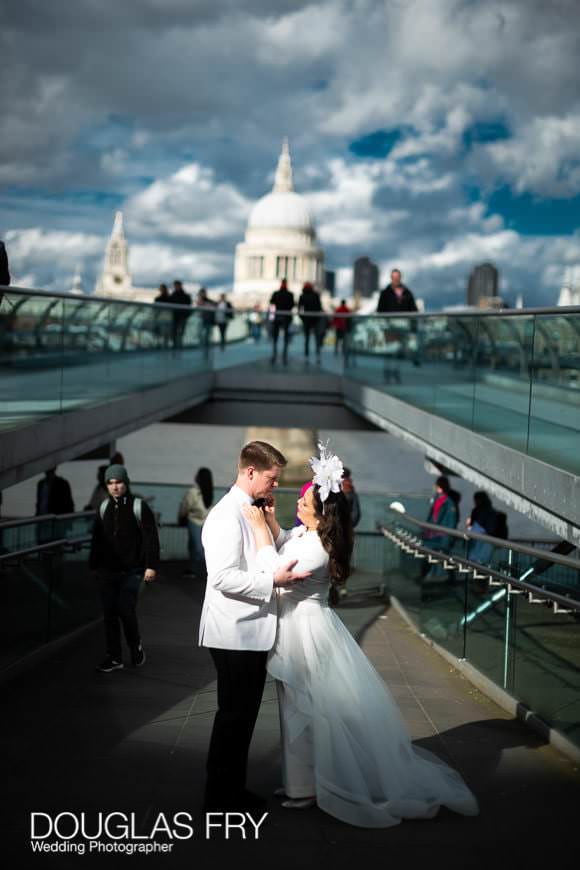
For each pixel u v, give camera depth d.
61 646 8.44
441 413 10.32
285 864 3.84
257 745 5.52
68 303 9.22
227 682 4.41
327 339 17.53
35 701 6.52
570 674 5.41
